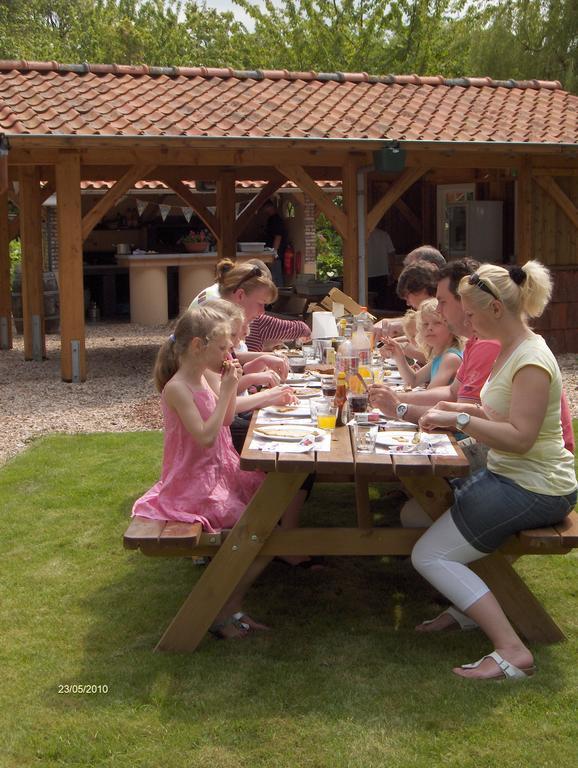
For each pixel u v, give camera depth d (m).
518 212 12.62
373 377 5.16
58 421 8.60
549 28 23.19
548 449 3.65
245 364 5.43
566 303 12.85
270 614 4.29
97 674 3.68
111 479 6.45
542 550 3.78
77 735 3.25
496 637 3.63
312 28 32.16
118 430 8.18
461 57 31.39
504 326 3.68
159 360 4.10
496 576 3.85
